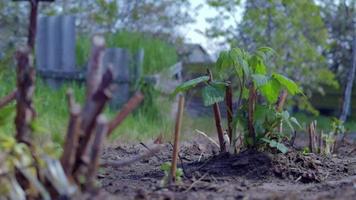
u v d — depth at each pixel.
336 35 8.25
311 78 6.65
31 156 1.48
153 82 4.48
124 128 3.55
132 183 1.99
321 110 9.75
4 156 1.44
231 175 2.12
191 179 1.98
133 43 4.95
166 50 5.08
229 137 2.33
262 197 1.68
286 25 6.21
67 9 5.73
